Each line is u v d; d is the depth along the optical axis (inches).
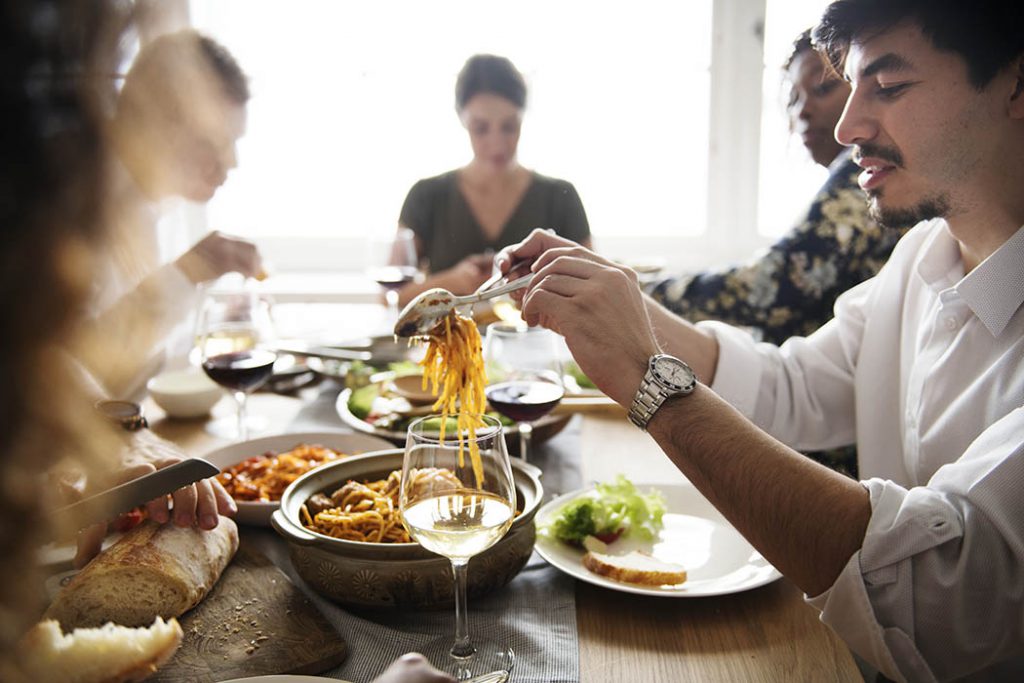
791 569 39.9
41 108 16.0
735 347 62.0
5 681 20.8
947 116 42.3
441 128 158.7
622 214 161.3
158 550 42.9
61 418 18.3
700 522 53.2
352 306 151.7
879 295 59.6
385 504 47.6
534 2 150.6
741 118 154.8
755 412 62.0
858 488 39.6
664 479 60.8
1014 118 41.9
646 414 41.6
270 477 56.7
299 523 45.3
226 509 48.6
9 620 19.3
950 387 48.7
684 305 83.5
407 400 70.2
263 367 67.0
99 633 31.0
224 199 161.8
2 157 15.8
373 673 38.9
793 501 39.1
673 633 42.6
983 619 37.0
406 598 42.5
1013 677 45.0
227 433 71.4
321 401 79.8
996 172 43.3
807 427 63.1
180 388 76.2
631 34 151.7
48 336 17.3
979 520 36.8
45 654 29.4
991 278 45.3
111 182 17.4
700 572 47.8
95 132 16.8
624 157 158.1
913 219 46.3
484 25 152.1
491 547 43.1
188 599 42.1
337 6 152.4
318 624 41.5
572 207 130.1
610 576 46.6
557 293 43.8
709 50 152.1
